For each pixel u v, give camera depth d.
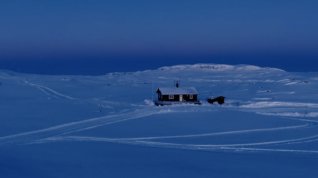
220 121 49.78
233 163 29.42
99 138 40.22
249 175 25.98
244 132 43.19
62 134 42.38
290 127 46.16
